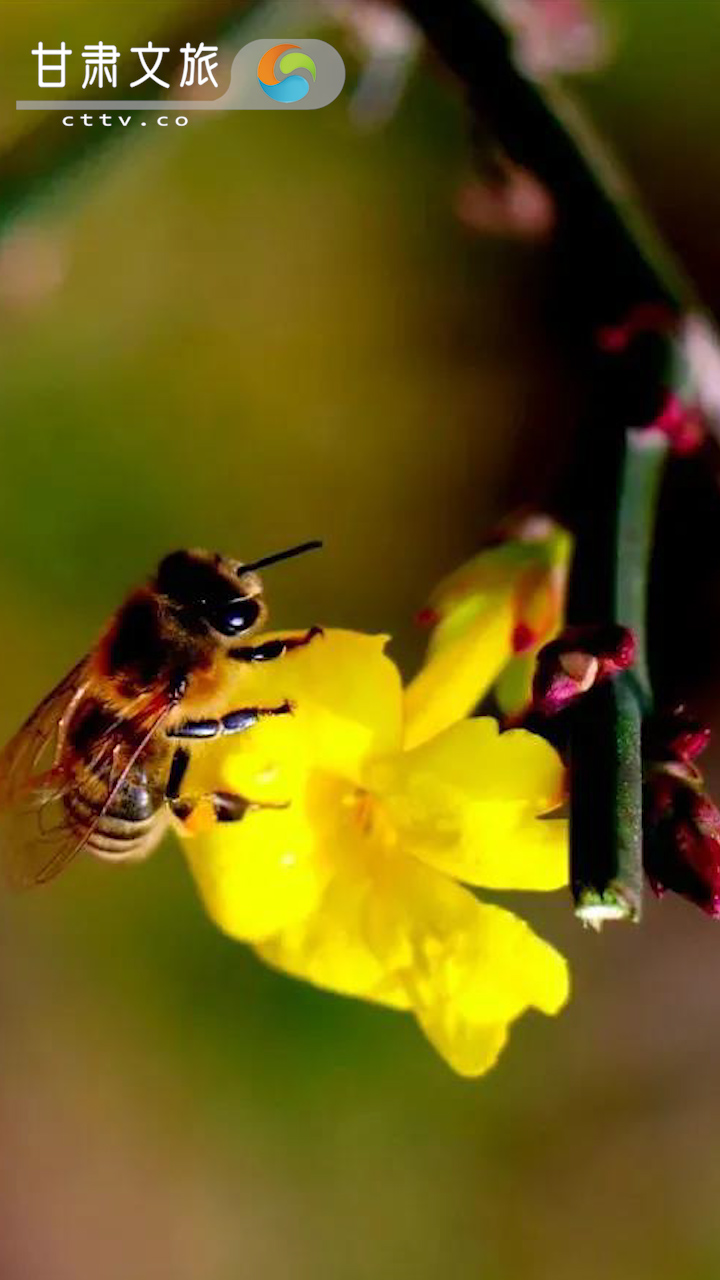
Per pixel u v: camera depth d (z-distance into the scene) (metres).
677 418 0.15
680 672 0.22
